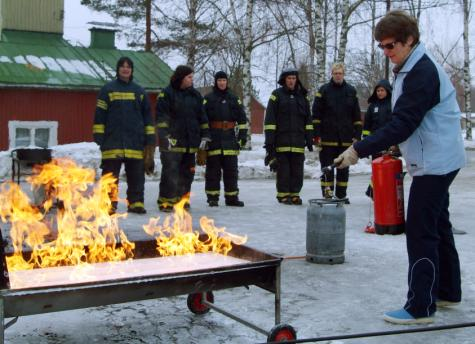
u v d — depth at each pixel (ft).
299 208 28.91
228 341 11.27
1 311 8.20
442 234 13.16
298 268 17.04
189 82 27.02
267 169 49.65
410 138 12.21
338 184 30.63
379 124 28.45
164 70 65.72
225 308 13.30
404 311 12.48
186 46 73.41
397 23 11.96
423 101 11.70
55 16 67.26
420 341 11.41
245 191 37.35
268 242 20.68
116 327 12.04
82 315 12.78
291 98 29.66
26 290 8.34
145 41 83.92
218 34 68.49
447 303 13.34
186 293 9.57
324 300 14.01
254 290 14.76
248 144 65.36
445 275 13.29
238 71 74.90
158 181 43.11
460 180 45.03
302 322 12.43
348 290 14.87
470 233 22.68
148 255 12.25
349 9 61.93
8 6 65.16
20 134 55.52
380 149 11.92
